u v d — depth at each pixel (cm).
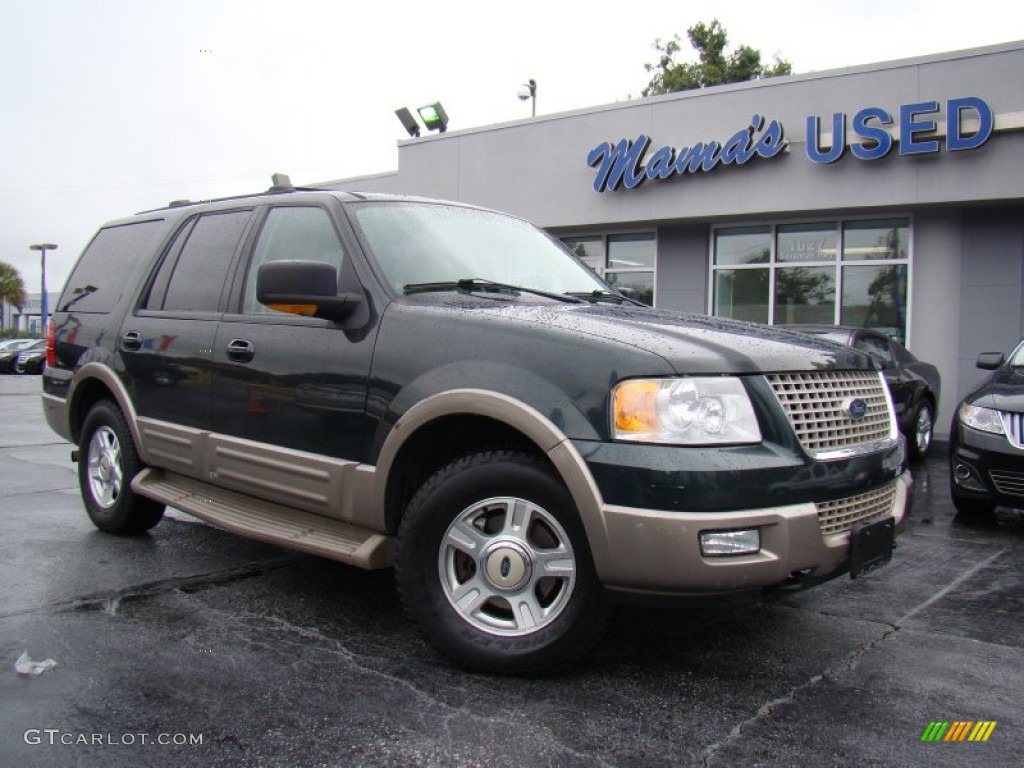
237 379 406
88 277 568
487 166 1480
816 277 1249
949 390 1161
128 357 486
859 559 313
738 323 384
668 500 280
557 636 308
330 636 363
